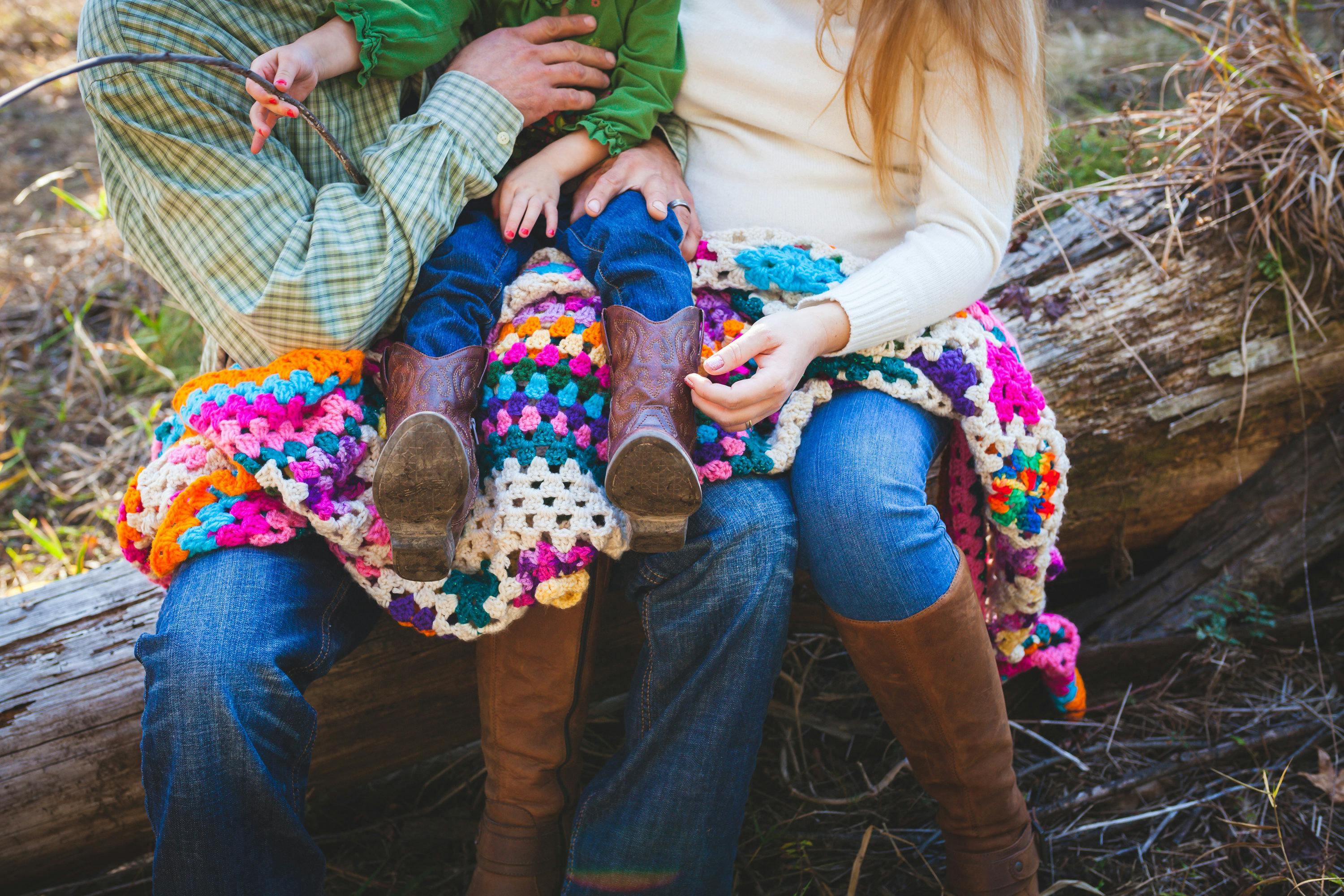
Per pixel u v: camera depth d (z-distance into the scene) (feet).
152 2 3.92
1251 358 6.07
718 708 3.98
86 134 11.81
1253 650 6.04
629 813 4.03
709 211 4.83
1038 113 4.63
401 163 4.16
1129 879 5.02
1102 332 6.01
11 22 13.53
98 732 4.73
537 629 4.25
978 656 4.13
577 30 4.67
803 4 4.66
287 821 3.69
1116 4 12.49
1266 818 5.17
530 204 4.40
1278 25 6.87
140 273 9.26
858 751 5.75
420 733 5.20
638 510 3.69
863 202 4.73
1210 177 6.39
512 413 4.08
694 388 3.84
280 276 3.86
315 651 4.02
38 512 7.50
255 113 3.84
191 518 4.00
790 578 4.07
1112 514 6.21
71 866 4.92
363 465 4.10
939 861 5.07
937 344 4.49
